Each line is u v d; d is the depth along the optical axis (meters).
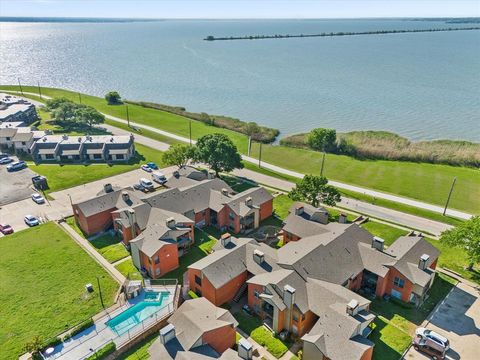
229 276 49.66
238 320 47.56
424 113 158.25
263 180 91.50
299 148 118.50
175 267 57.31
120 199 68.38
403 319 47.59
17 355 41.44
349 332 39.72
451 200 82.38
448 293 52.19
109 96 164.12
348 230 56.66
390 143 119.62
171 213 62.91
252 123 136.62
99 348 41.72
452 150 112.94
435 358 41.75
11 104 142.38
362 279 53.12
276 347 43.22
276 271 49.03
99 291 51.53
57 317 46.94
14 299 50.06
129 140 105.38
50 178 89.56
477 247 52.09
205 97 187.50
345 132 133.88
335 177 94.75
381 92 194.62
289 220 63.00
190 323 40.66
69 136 110.75
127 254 60.22
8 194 80.62
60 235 65.25
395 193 85.69
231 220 67.62
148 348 41.00
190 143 114.38
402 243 55.56
